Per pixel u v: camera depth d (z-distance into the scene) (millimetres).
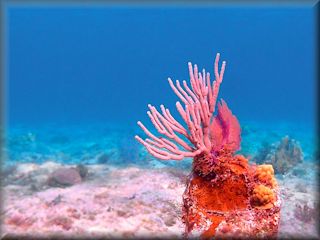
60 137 19344
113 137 17656
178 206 6164
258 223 3432
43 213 6164
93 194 7387
